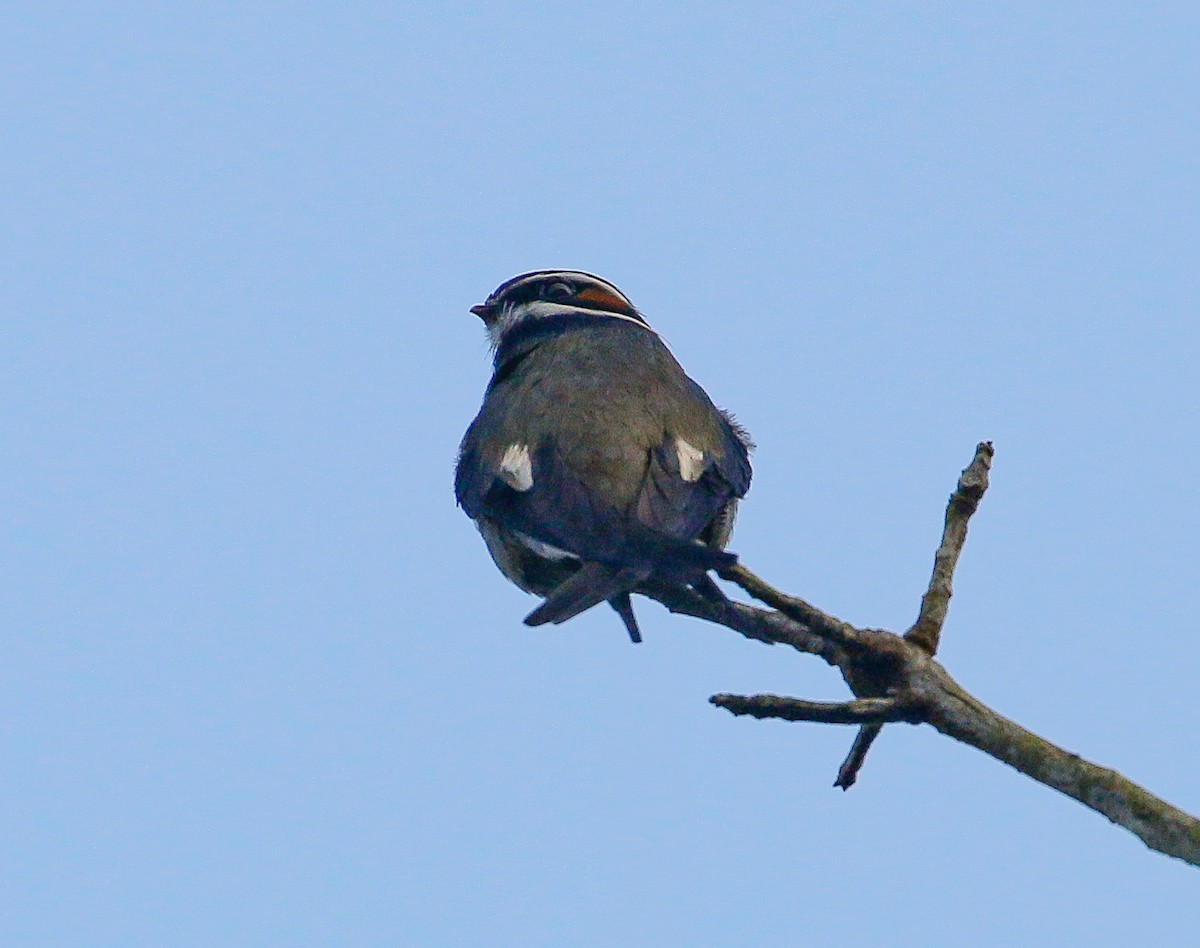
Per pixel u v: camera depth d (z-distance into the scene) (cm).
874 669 985
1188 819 869
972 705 940
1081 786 896
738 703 941
